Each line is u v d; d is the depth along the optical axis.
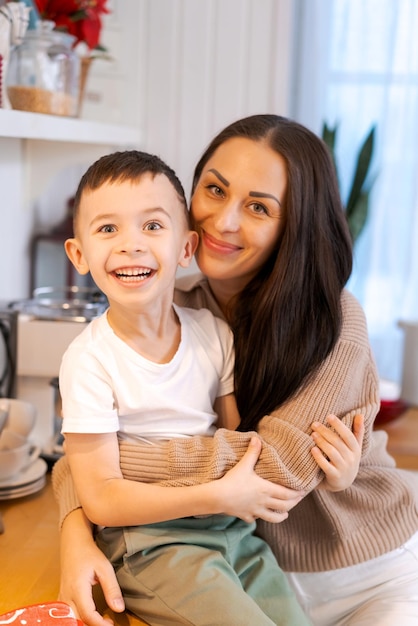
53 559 1.21
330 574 1.26
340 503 1.25
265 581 1.13
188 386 1.13
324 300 1.19
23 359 1.57
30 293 2.00
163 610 1.03
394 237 3.02
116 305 1.08
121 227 1.03
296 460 1.08
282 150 1.17
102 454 1.07
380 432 1.37
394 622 1.19
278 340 1.17
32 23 1.57
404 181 2.98
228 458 1.06
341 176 2.75
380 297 3.06
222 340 1.22
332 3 2.88
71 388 1.07
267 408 1.16
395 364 3.08
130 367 1.09
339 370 1.15
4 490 1.41
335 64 2.92
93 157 1.90
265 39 2.20
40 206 2.03
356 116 2.94
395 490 1.27
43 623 0.94
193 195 1.26
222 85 2.23
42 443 1.59
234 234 1.18
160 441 1.12
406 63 2.91
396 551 1.27
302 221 1.17
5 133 1.22
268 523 1.23
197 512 1.02
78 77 1.68
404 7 2.88
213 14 2.20
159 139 2.27
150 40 2.22
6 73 1.47
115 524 1.05
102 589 1.09
